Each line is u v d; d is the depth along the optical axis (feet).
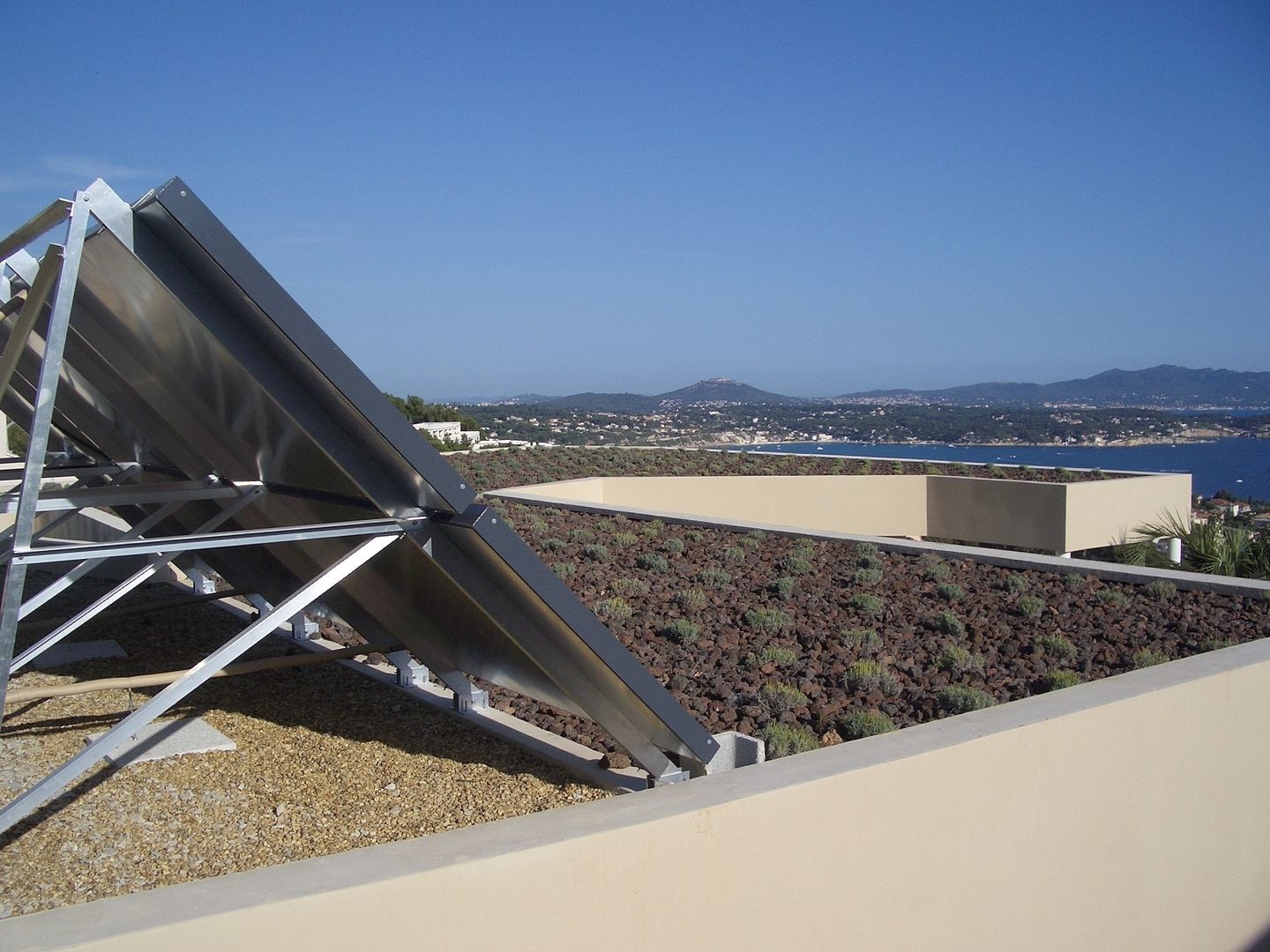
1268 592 27.35
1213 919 16.14
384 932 8.25
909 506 67.26
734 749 15.74
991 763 12.42
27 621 28.14
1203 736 15.51
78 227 10.40
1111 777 13.99
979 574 32.63
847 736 17.99
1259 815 16.88
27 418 28.55
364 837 14.15
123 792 15.80
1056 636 24.27
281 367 11.76
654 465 82.53
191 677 11.87
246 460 16.34
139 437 22.71
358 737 18.43
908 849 11.64
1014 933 12.89
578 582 31.81
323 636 26.27
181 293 11.05
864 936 11.33
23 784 16.22
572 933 9.23
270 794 15.71
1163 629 25.05
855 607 27.89
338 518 15.89
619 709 14.29
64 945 7.13
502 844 9.05
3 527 38.58
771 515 65.82
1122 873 14.33
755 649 23.80
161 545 11.39
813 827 10.78
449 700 20.33
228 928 7.62
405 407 128.77
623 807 10.03
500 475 74.69
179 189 9.91
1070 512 59.93
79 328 15.81
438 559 13.08
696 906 9.98
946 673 21.77
